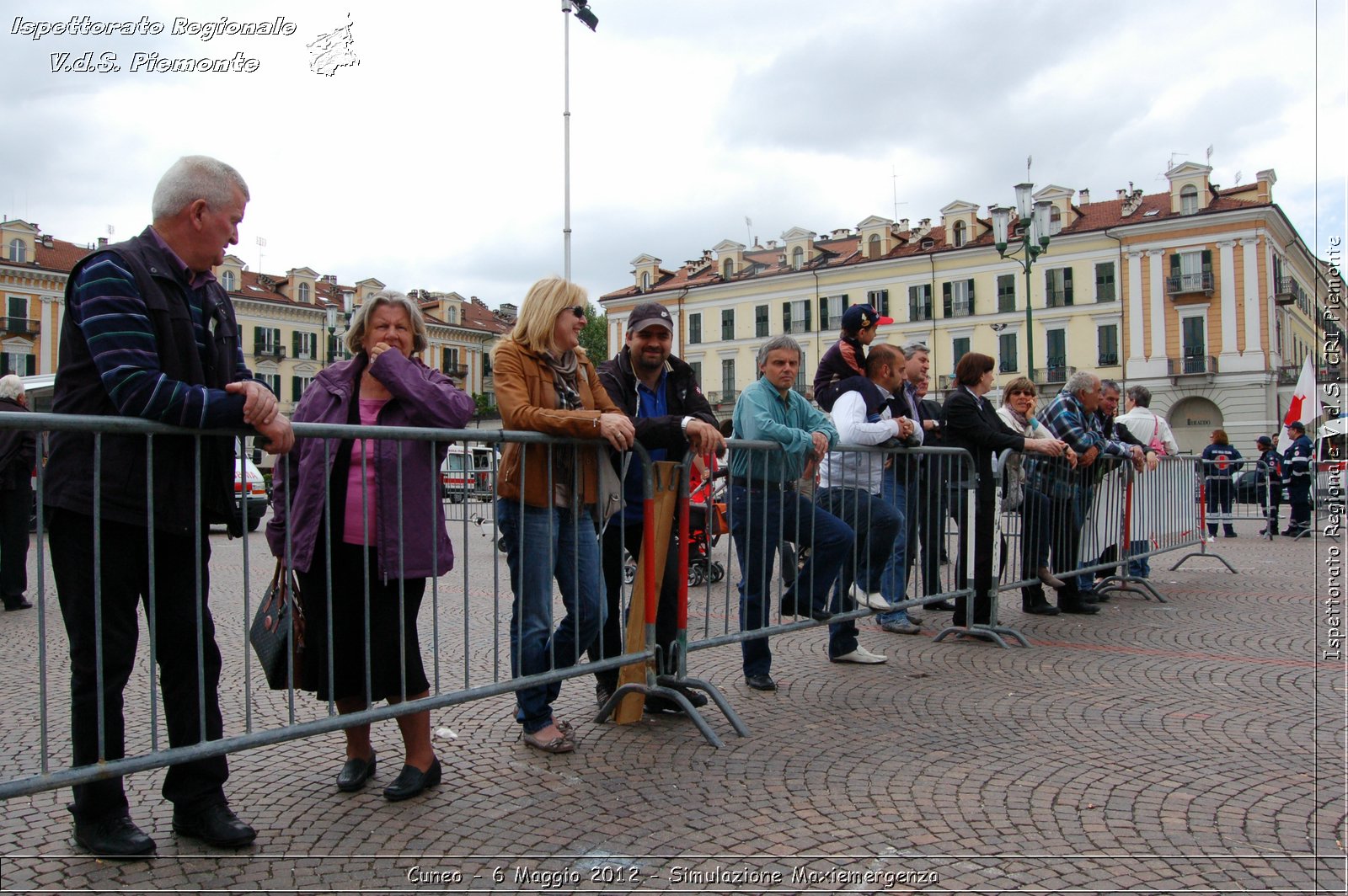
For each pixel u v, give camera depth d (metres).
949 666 5.15
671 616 4.16
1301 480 13.09
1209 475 13.46
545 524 3.66
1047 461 6.49
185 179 2.70
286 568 2.99
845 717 4.14
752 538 4.54
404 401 3.14
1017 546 6.41
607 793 3.21
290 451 2.78
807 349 55.91
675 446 3.97
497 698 4.53
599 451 3.81
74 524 2.56
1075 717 4.11
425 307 75.44
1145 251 45.28
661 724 4.09
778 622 4.83
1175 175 45.09
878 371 5.62
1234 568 9.30
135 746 3.78
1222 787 3.23
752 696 4.54
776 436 4.52
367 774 3.30
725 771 3.44
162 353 2.62
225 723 4.17
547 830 2.89
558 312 3.71
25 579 7.21
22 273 52.84
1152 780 3.30
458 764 3.54
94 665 2.59
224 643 5.97
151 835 2.83
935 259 51.34
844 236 62.22
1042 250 18.50
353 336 3.29
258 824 2.94
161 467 2.65
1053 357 47.94
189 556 2.77
